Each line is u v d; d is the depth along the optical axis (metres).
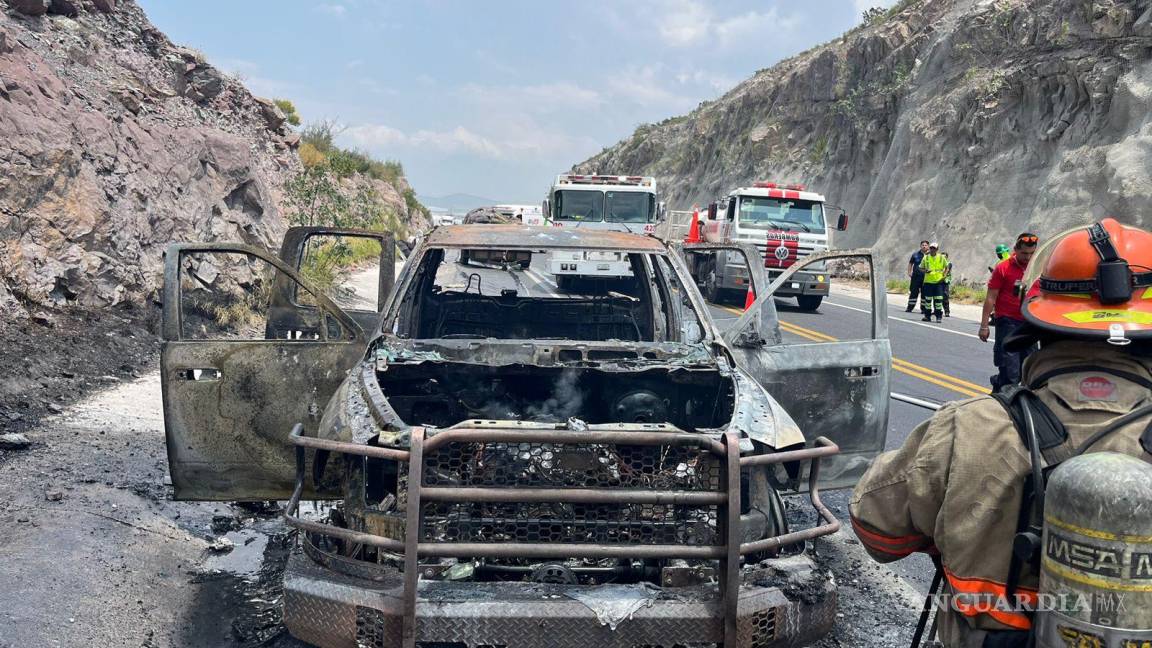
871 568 4.91
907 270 31.59
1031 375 1.92
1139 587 1.56
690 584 3.25
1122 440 1.71
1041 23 29.88
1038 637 1.69
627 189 20.84
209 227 13.26
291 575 3.20
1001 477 1.81
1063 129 27.27
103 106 11.99
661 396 4.89
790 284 19.45
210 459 4.54
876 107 40.50
